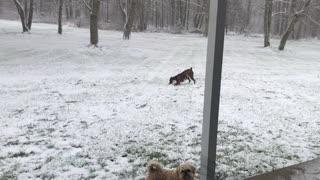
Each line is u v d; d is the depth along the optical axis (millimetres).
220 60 5109
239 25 69875
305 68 22703
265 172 6527
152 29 63188
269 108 11594
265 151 7715
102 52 24688
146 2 59531
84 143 8086
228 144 8102
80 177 6379
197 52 28719
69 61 21391
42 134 8727
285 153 7617
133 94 13148
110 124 9516
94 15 26250
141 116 10305
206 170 5422
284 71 20719
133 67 19938
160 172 5367
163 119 10023
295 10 34875
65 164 6926
